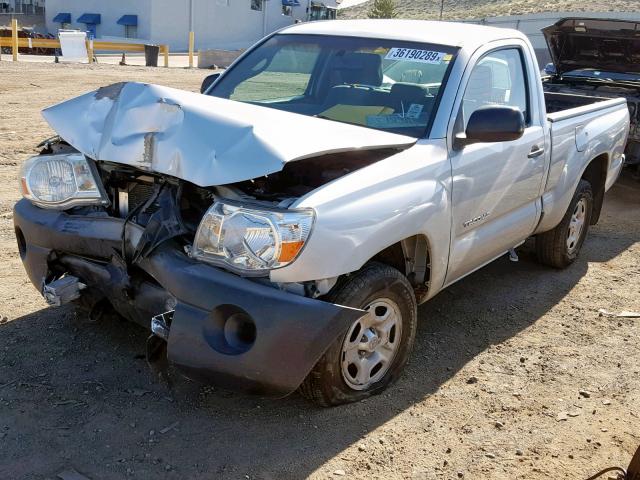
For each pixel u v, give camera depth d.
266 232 3.06
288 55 4.89
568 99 7.18
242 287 3.09
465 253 4.23
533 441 3.50
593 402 3.91
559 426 3.65
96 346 4.08
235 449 3.27
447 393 3.89
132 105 3.52
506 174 4.49
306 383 3.43
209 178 3.15
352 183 3.38
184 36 47.19
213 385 3.21
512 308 5.14
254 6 52.38
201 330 3.12
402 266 3.88
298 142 3.28
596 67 9.01
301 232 3.08
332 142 3.40
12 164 8.55
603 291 5.61
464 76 4.25
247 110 3.64
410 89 4.27
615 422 3.72
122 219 3.49
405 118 4.12
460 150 4.08
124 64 25.38
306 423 3.49
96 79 17.86
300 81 4.71
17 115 11.82
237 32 51.12
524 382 4.08
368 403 3.69
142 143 3.35
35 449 3.16
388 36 4.66
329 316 3.12
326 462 3.22
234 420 3.48
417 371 4.10
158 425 3.40
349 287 3.37
